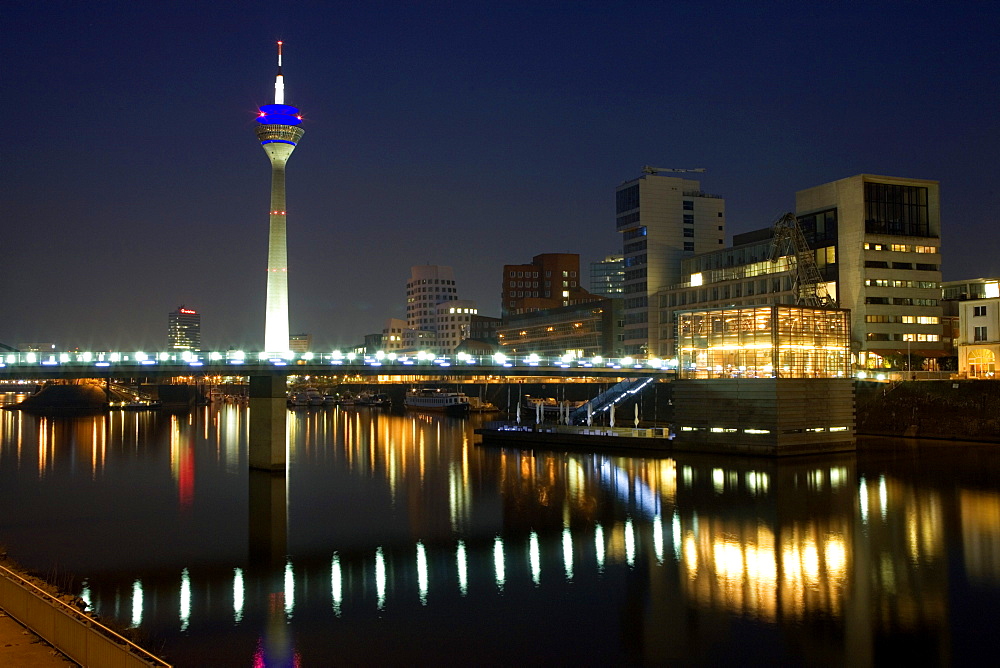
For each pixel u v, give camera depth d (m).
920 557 65.19
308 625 50.78
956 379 142.25
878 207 185.88
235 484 105.19
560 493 95.88
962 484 96.00
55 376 106.75
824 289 162.25
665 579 60.06
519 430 154.75
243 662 45.03
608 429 144.50
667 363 169.12
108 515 84.06
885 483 97.69
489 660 45.53
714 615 52.34
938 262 189.00
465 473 114.00
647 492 95.56
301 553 68.12
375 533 75.50
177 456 137.62
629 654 46.31
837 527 75.69
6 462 129.00
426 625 50.72
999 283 199.88
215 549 69.44
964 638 48.38
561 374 154.00
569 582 59.53
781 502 87.69
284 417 116.75
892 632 49.28
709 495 92.75
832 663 45.09
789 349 122.75
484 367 144.88
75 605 50.50
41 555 67.44
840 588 57.56
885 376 156.12
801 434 122.00
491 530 76.38
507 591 57.47
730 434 125.88
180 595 56.62
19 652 32.38
